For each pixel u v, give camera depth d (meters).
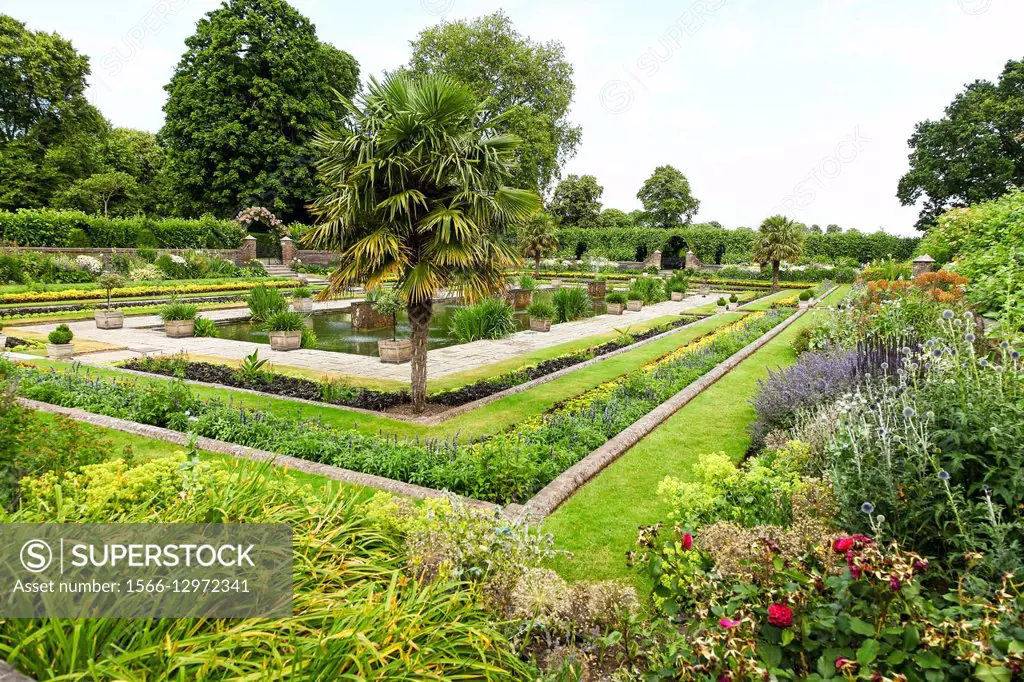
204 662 1.68
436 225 5.85
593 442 5.23
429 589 2.32
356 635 1.87
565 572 3.16
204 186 33.62
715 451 5.27
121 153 38.19
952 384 3.12
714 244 44.06
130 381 7.49
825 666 1.72
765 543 2.11
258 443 5.21
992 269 9.05
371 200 5.80
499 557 2.65
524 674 2.15
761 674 1.59
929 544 2.63
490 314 13.50
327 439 5.16
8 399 3.41
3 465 3.15
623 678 2.10
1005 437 2.59
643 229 46.50
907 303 8.36
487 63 33.50
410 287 5.91
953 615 1.84
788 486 3.29
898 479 2.71
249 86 32.81
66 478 3.05
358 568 2.61
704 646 1.71
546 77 34.84
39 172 30.05
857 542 1.85
